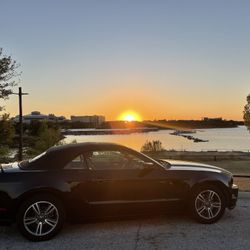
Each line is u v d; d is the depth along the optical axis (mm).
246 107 53500
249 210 7629
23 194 5734
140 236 5980
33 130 86250
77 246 5551
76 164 6152
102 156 6309
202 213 6648
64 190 5934
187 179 6559
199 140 138875
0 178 5750
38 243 5723
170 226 6523
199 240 5754
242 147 97938
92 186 6090
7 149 28484
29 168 6004
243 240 5742
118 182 6207
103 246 5535
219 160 33562
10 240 5891
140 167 6410
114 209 6180
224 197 6770
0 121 29578
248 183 10781
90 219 6148
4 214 5703
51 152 6223
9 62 26344
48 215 5883
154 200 6371
